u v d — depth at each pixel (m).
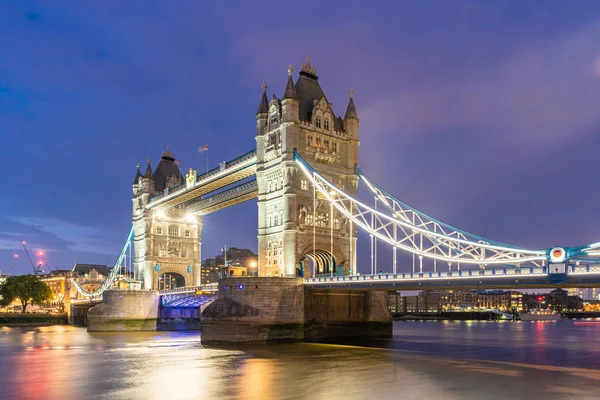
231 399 39.47
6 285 176.00
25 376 52.56
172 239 135.38
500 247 58.50
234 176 103.88
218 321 76.12
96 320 120.25
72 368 57.69
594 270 49.47
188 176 116.56
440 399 38.16
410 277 64.19
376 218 75.31
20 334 115.00
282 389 42.44
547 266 52.34
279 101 91.19
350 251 91.00
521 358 62.22
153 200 132.38
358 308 85.00
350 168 93.44
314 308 79.19
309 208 87.56
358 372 49.69
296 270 83.75
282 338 75.25
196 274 137.25
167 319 126.06
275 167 88.69
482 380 45.25
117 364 60.31
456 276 59.03
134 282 131.38
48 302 198.62
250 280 76.31
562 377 46.97
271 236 88.75
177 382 47.09
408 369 51.31
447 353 66.25
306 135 89.06
